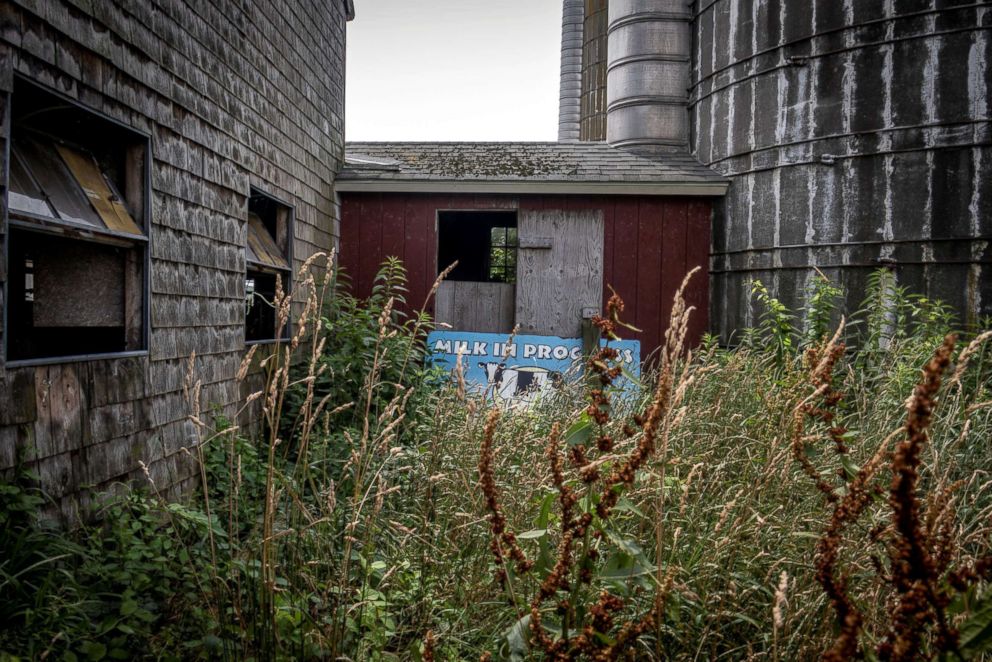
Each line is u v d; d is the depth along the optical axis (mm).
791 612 1902
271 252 5719
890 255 6688
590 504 1433
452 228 11898
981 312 6277
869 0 6770
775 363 5711
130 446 3396
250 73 5004
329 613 2158
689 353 1584
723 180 7738
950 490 1249
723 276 7828
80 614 2170
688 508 2400
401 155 8711
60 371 2891
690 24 9211
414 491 3027
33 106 2984
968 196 6344
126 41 3352
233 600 2033
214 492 3730
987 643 967
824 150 7062
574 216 7828
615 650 1343
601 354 1527
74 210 3070
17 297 3676
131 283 3541
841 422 3135
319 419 4812
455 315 7938
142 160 3547
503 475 2781
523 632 1396
